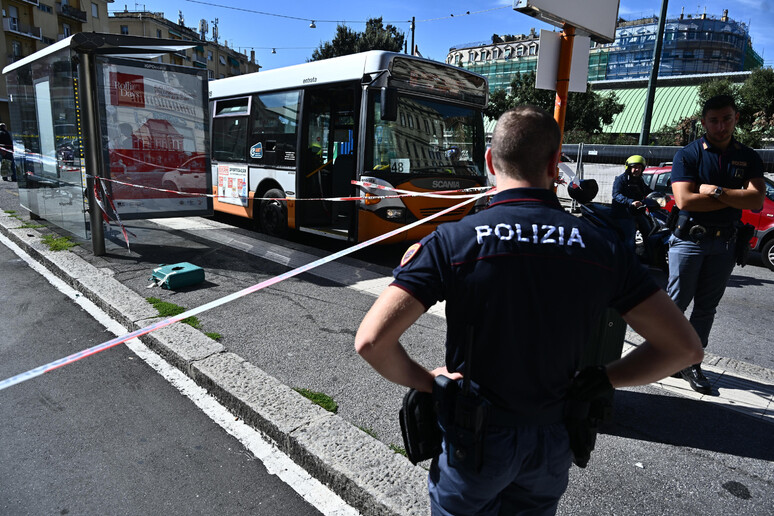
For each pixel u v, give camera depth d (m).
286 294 5.37
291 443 2.83
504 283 1.26
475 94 8.18
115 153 6.72
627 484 2.62
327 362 3.82
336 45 36.69
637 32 82.06
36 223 8.73
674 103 41.59
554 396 1.34
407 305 1.27
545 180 1.40
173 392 3.52
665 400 3.48
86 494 2.52
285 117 8.33
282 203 8.41
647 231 6.95
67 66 6.30
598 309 1.31
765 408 3.40
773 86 23.88
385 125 7.17
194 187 7.48
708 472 2.72
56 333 4.43
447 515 1.44
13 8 45.91
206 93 7.38
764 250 8.31
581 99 27.98
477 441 1.29
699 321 3.71
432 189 7.58
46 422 3.12
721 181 3.36
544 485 1.40
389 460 2.65
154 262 6.38
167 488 2.58
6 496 2.49
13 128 9.06
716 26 81.00
